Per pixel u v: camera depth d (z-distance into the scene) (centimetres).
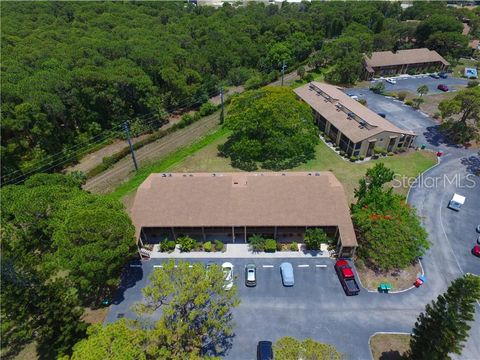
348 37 11981
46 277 3503
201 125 9212
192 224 4903
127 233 4228
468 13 15188
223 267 4678
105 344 2752
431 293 4438
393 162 7100
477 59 13175
